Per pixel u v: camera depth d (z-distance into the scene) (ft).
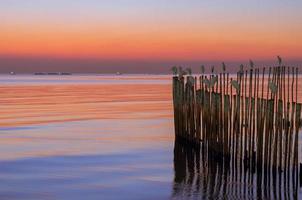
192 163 58.18
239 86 52.08
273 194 44.19
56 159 61.82
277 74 48.11
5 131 88.43
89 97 198.90
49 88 305.94
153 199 43.50
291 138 46.06
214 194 44.62
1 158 62.34
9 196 44.62
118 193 45.60
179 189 46.68
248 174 50.96
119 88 309.01
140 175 52.70
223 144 54.39
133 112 127.34
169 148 69.31
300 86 240.94
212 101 56.90
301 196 43.60
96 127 94.27
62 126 96.12
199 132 62.34
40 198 44.01
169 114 121.39
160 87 330.95
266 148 47.44
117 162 59.82
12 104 157.89
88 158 62.28
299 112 45.19
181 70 70.95
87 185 48.49
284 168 46.57
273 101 46.73
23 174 53.31
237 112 52.11
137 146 71.10
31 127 94.38
